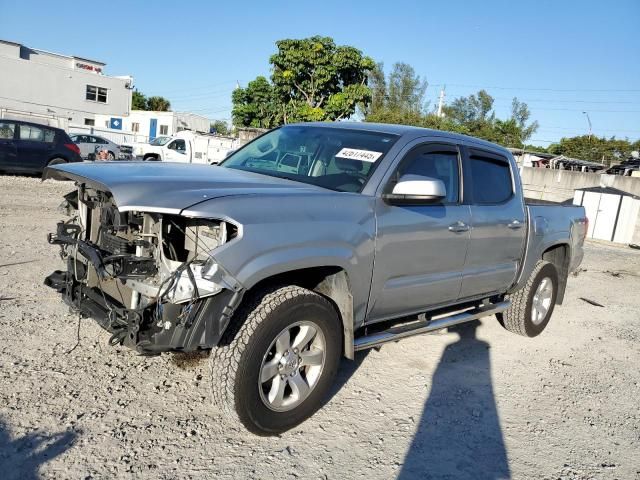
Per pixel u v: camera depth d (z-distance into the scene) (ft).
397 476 10.49
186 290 9.70
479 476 10.84
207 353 14.58
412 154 13.78
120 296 11.21
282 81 90.17
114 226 10.66
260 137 16.57
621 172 101.55
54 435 10.39
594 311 25.07
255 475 9.98
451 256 14.57
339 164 13.46
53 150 52.49
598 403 14.75
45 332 14.78
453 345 17.93
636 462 11.93
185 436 10.92
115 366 13.39
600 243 53.67
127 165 12.48
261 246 10.11
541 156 106.93
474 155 16.01
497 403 14.07
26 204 35.68
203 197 9.96
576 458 11.86
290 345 11.18
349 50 89.04
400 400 13.58
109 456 9.99
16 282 18.65
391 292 13.10
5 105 135.85
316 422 12.09
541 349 18.71
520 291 18.69
